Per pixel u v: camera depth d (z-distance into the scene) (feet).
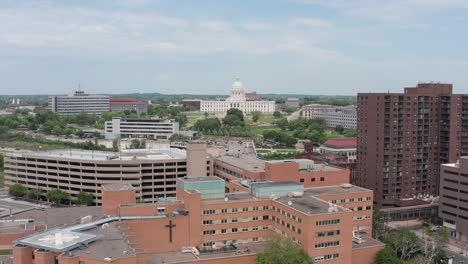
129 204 581.94
